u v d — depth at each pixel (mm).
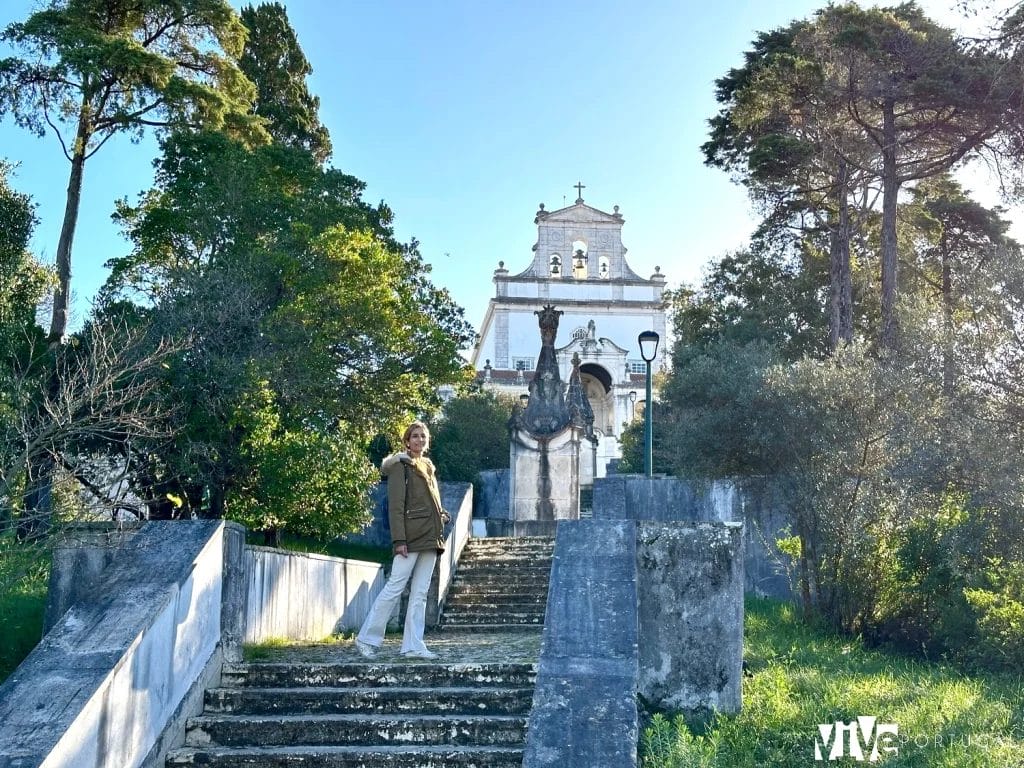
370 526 22203
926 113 21844
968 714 7820
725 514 18797
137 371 10859
